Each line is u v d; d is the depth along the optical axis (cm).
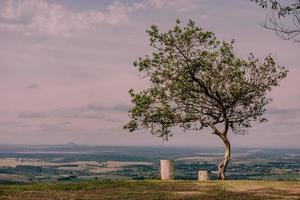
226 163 3750
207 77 3784
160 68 3819
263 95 3888
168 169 3253
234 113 3891
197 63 3712
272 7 1941
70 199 2012
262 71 3872
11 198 2022
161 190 2364
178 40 3759
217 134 3797
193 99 3825
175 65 3816
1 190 2303
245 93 3809
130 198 2053
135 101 3766
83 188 2442
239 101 3862
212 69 3803
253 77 3884
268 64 3866
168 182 2758
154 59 3825
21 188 2422
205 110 3819
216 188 2467
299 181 2911
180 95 3788
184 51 3794
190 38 3759
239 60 3806
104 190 2358
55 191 2300
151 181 2825
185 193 2248
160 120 3759
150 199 2028
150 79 3856
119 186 2536
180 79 3800
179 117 3797
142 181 2820
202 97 3822
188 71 3759
